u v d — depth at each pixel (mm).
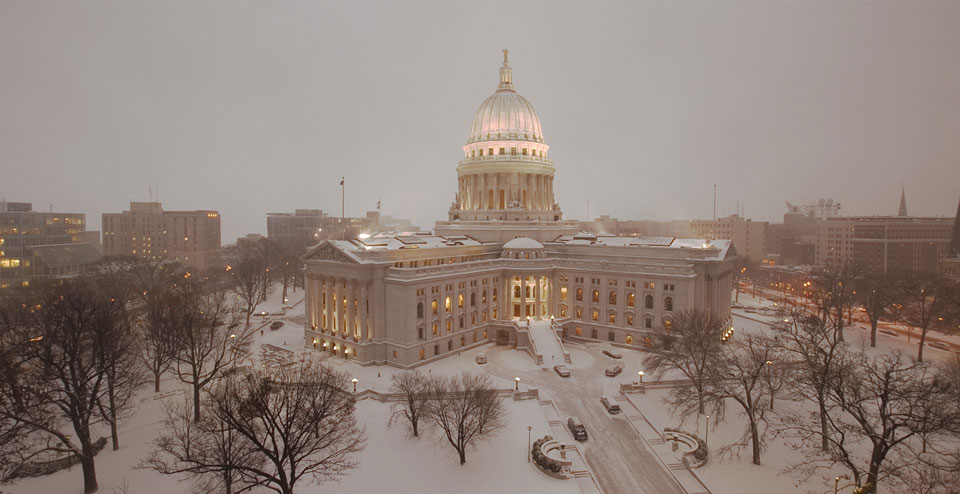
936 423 42625
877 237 174625
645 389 74875
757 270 175625
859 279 115438
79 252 150500
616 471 53906
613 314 99688
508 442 58625
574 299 104125
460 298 95812
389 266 87750
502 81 133500
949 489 42156
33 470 49969
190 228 196375
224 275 172000
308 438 44656
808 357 58406
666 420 64625
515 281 104188
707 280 94812
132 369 68250
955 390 49875
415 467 52688
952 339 100812
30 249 135750
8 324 67562
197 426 46312
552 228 120250
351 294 87500
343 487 48875
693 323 71438
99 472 50781
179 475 50250
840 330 92875
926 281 104812
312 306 95938
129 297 113312
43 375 49844
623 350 95500
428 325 87438
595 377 80750
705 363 68312
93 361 53344
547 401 70688
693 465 53438
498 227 116875
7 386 50594
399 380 70812
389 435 59250
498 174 122062
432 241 105375
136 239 192125
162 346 70938
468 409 54188
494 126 125188
